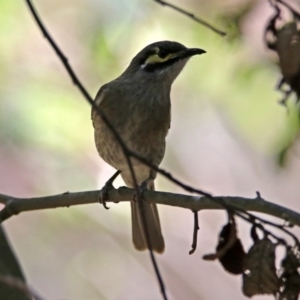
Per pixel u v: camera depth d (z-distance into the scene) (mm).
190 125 14383
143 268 14219
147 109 10047
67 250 14062
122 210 14102
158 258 14359
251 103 12031
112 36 12898
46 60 14344
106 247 14133
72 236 14125
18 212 8570
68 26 14602
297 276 6238
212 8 12508
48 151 13797
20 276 6566
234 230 6660
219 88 12547
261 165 14477
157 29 13000
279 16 7238
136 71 10219
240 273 6711
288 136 9969
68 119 13617
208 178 14461
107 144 10078
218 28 10547
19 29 14383
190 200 7238
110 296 13945
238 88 11945
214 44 12289
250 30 11430
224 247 6637
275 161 10484
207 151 14500
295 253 6250
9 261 6559
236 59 11781
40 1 14969
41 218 14148
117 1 13023
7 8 14195
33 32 14414
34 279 13867
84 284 13922
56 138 13539
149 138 10102
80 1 14359
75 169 13852
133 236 10359
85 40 13984
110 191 8820
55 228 14125
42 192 13820
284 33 6980
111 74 13305
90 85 13867
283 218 6500
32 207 8508
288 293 6254
